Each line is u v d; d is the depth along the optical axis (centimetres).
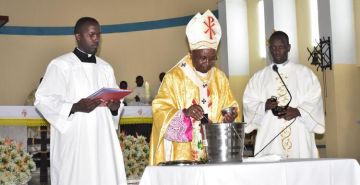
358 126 891
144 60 1380
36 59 1387
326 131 902
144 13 1389
